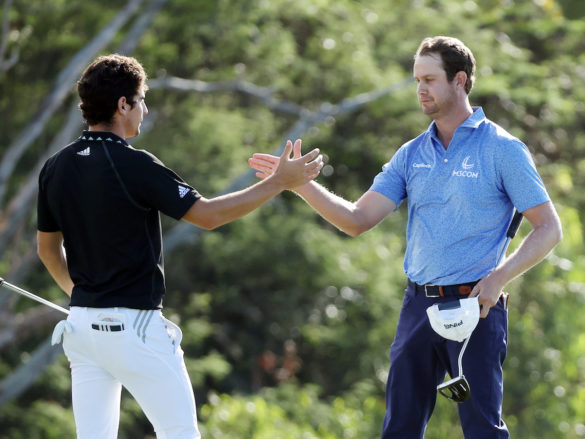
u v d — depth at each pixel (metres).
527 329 49.88
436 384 13.85
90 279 12.11
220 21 54.06
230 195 12.23
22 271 46.06
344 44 55.97
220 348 60.75
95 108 12.11
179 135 55.28
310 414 49.25
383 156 58.50
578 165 64.19
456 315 12.64
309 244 53.69
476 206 13.12
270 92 51.72
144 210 11.99
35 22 51.22
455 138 13.29
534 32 64.75
